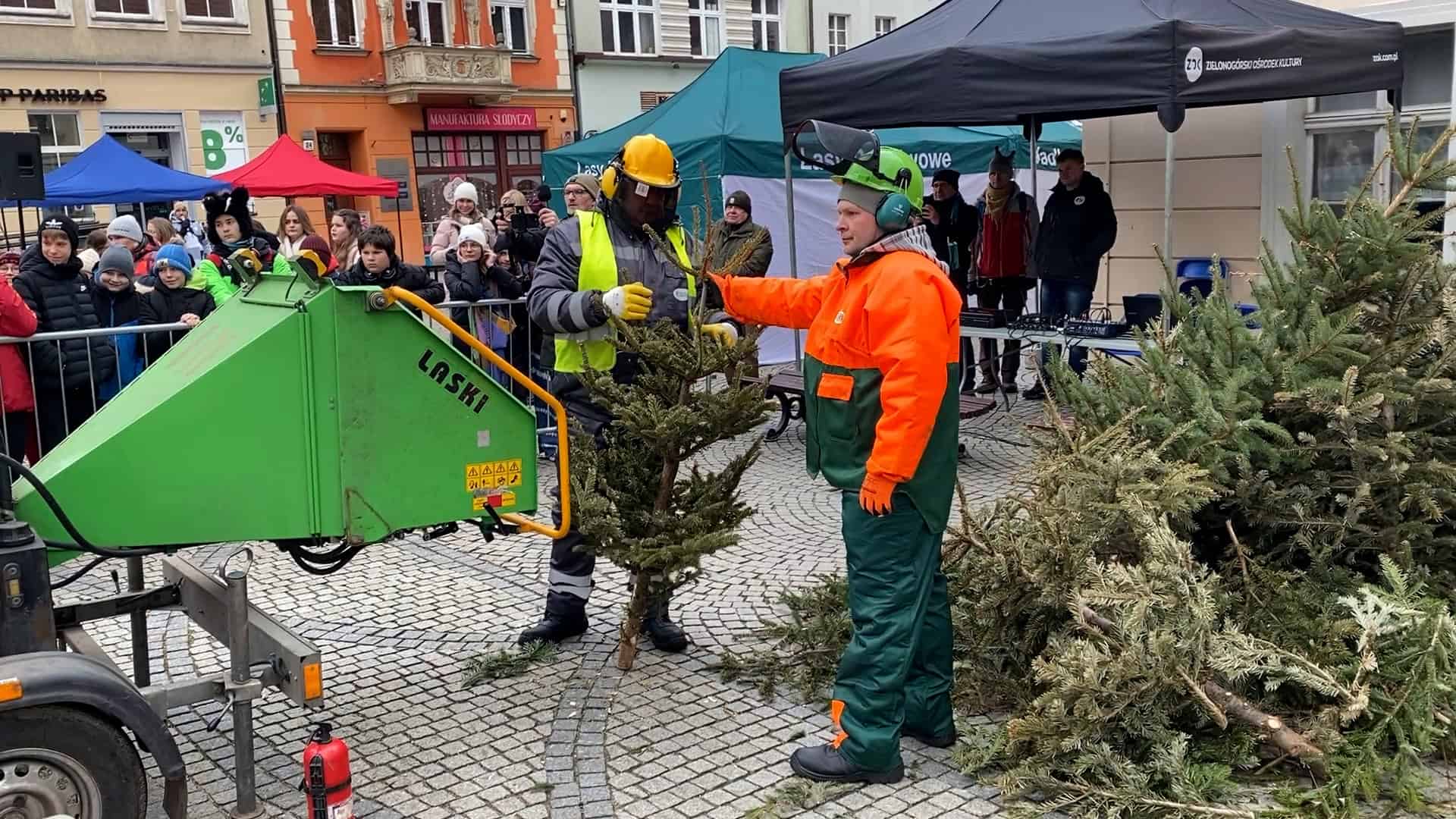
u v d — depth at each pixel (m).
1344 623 3.45
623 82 28.42
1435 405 3.92
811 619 4.64
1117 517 3.61
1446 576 3.86
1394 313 4.11
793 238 9.01
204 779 3.61
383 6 24.56
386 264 7.29
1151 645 3.22
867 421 3.28
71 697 2.66
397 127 25.34
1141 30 6.42
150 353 6.86
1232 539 3.87
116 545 2.94
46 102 20.78
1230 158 9.73
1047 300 9.66
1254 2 7.51
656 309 4.36
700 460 8.30
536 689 4.30
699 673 4.42
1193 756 3.35
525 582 5.62
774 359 12.00
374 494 3.21
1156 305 8.27
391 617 5.16
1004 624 3.99
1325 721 3.28
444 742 3.87
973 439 8.63
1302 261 4.22
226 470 3.04
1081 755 3.29
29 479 2.75
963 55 7.06
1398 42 7.58
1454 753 3.46
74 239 6.71
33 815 2.67
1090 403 4.20
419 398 3.26
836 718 3.53
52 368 6.31
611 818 3.33
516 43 26.78
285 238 10.34
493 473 3.43
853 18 32.12
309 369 3.08
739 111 11.42
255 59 23.23
